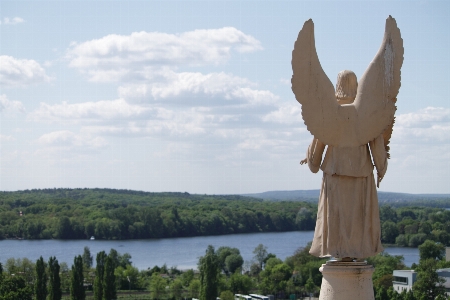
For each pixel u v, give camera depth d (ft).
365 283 102.27
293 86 102.58
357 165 102.58
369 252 102.68
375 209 103.45
